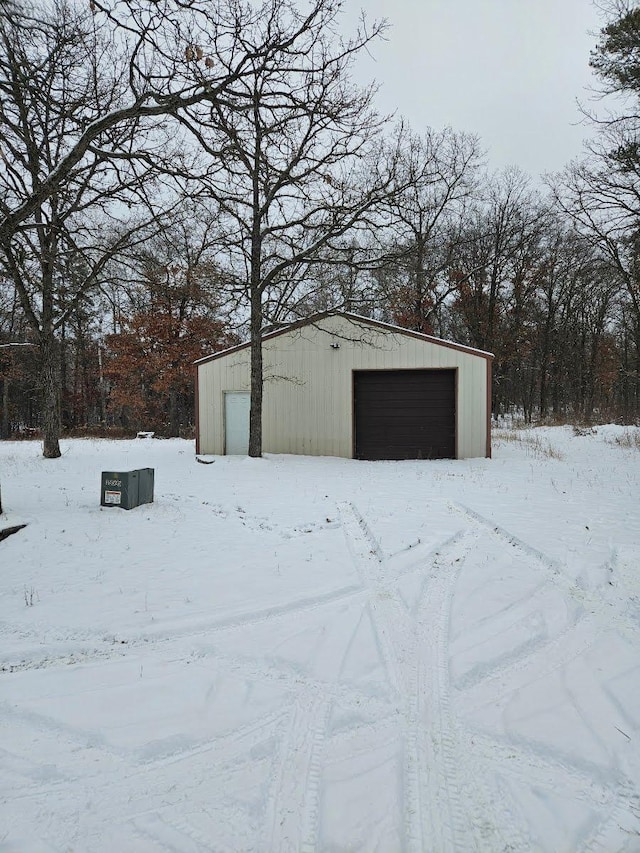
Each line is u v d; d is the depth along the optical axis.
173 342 28.84
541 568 5.47
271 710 3.04
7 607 4.58
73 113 7.89
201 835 2.15
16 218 6.34
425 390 16.22
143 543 6.50
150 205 7.93
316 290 15.55
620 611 4.35
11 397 37.47
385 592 4.85
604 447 17.94
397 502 9.05
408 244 24.84
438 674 3.41
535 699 3.11
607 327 35.12
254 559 5.89
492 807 2.29
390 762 2.58
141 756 2.66
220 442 16.83
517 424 31.11
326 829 2.17
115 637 4.03
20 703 3.14
